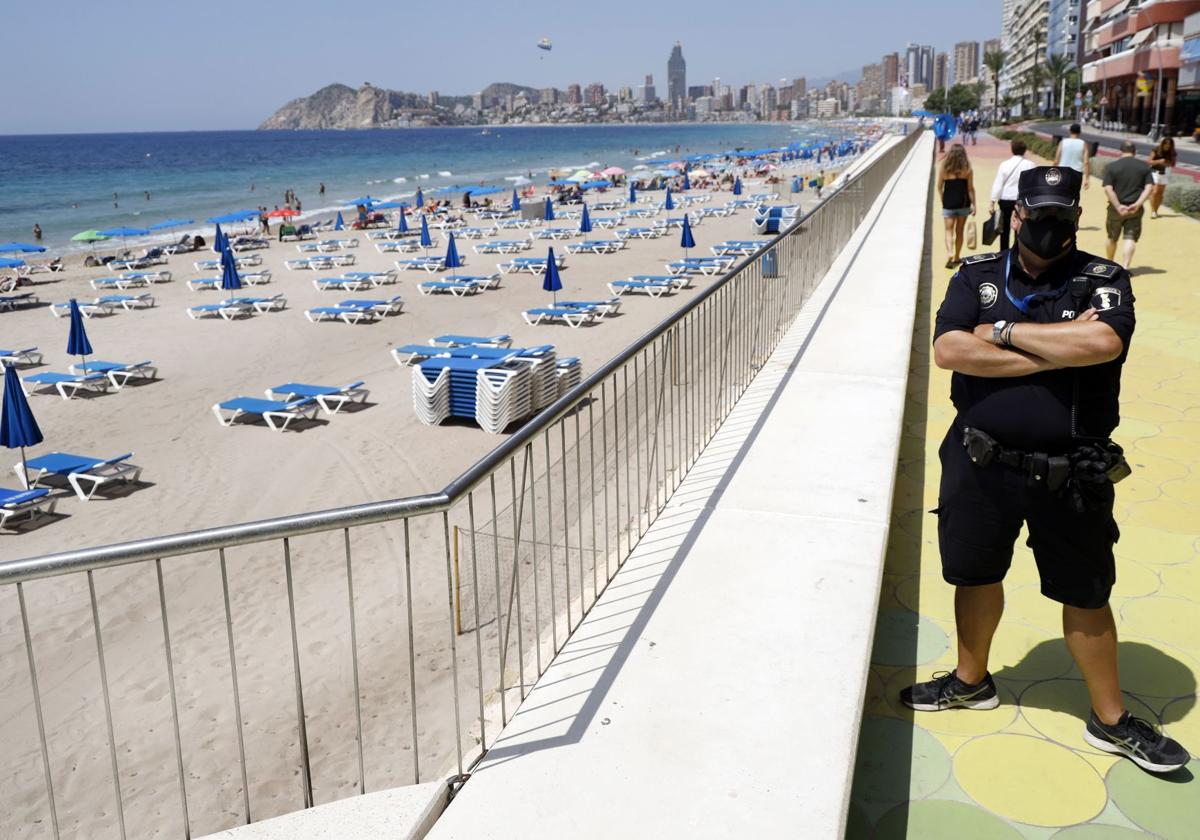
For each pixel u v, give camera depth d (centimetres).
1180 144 5303
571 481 940
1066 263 265
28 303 2817
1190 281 1059
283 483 1226
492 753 291
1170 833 271
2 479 1284
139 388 1752
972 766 304
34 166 13538
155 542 257
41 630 833
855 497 462
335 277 2956
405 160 14350
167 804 593
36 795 614
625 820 256
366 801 278
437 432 1405
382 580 876
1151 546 445
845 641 335
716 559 403
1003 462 274
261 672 738
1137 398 665
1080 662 299
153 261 3716
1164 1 6375
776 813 255
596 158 14262
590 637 350
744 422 591
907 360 718
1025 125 10950
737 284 643
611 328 2133
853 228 1430
